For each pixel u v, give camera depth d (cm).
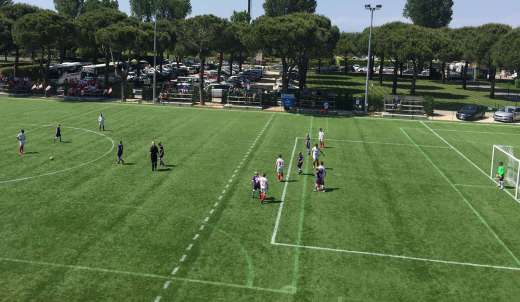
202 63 6544
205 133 4591
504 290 1886
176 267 1978
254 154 3850
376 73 13025
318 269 2003
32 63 9781
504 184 3266
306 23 6153
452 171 3541
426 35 7194
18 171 3200
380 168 3562
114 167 3366
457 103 7419
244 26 7900
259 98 6406
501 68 7944
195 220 2473
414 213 2678
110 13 7944
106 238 2227
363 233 2384
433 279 1955
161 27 8956
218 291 1809
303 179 3244
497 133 5100
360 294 1823
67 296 1745
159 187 2964
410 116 5909
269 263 2039
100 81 8219
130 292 1784
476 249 2244
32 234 2245
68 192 2825
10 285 1811
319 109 6197
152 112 5728
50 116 5209
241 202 2759
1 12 7600
